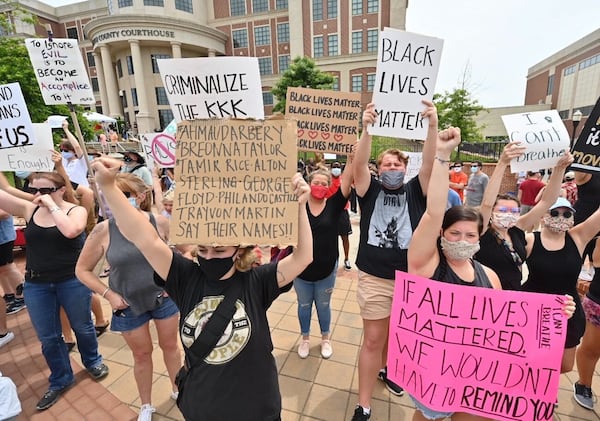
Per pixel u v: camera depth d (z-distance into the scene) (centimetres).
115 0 3266
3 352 325
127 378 285
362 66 3011
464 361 164
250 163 145
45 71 326
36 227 247
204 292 148
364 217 244
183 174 147
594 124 239
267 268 155
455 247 165
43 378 287
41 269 248
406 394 260
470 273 175
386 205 237
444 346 166
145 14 3017
